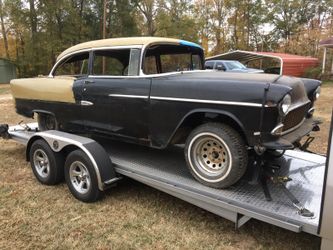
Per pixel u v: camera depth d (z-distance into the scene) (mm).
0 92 19391
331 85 20672
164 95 3562
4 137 5570
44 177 4484
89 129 4539
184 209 3818
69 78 4801
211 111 3221
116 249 3109
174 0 36062
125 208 3852
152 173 3676
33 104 5262
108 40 4293
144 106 3770
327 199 2375
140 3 34500
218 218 3623
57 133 4395
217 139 3211
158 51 4133
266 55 24484
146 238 3271
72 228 3449
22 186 4500
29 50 30031
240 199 3041
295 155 4109
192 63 4742
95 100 4289
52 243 3199
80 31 30250
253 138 3039
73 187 4082
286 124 3207
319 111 10703
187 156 3463
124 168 3885
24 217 3662
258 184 3338
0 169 5176
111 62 4242
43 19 29422
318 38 33625
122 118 4039
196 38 36469
